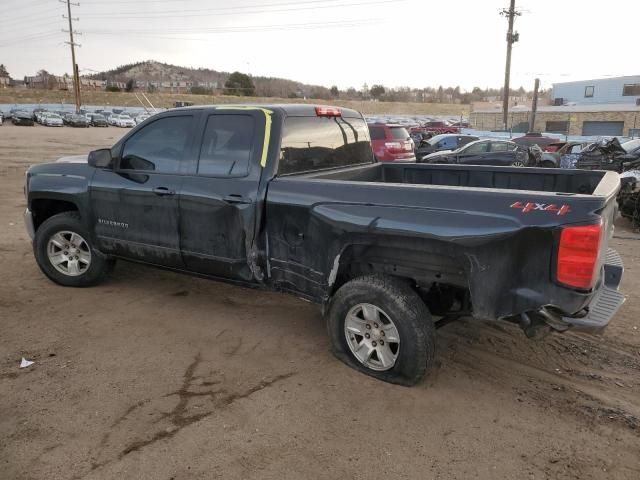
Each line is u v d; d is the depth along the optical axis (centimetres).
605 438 306
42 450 286
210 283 559
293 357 396
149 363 384
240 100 9788
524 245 297
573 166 1675
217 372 373
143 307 490
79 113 6156
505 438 304
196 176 426
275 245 393
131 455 283
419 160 1977
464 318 471
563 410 333
